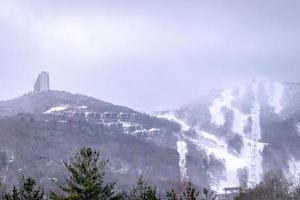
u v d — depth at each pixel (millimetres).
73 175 48344
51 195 50500
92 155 49438
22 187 51156
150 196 55250
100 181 49094
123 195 53844
